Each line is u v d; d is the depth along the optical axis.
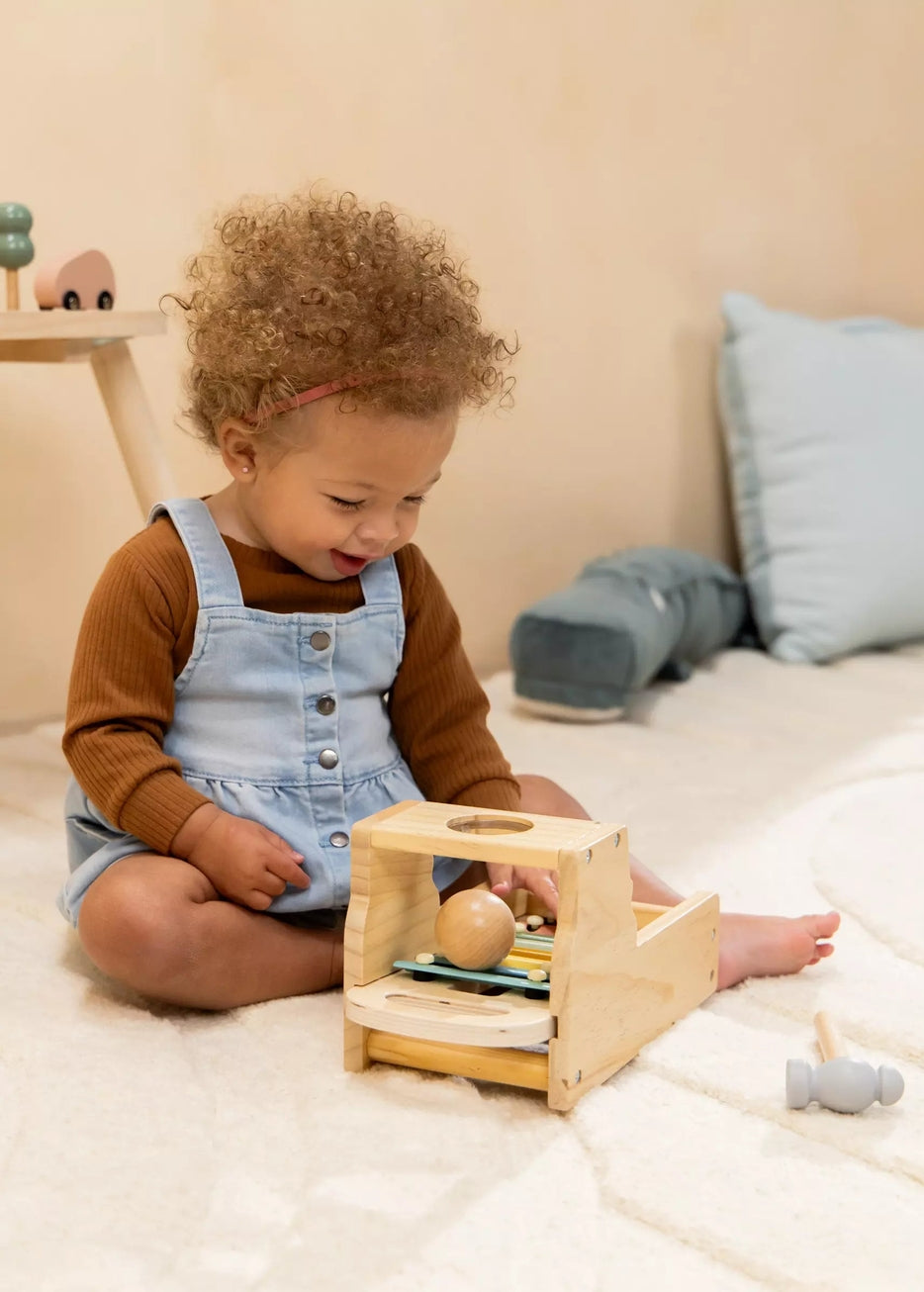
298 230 0.92
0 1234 0.62
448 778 1.00
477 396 0.94
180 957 0.83
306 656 0.93
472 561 1.92
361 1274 0.59
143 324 1.28
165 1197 0.65
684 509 2.15
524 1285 0.58
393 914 0.81
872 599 1.93
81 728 0.89
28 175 1.51
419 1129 0.71
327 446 0.85
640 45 1.97
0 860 1.16
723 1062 0.79
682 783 1.40
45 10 1.49
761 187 2.16
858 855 1.16
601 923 0.76
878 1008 0.87
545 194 1.91
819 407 2.00
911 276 2.38
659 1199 0.65
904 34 2.30
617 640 1.64
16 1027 0.84
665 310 2.07
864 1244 0.61
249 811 0.91
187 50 1.59
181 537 0.92
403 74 1.75
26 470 1.57
